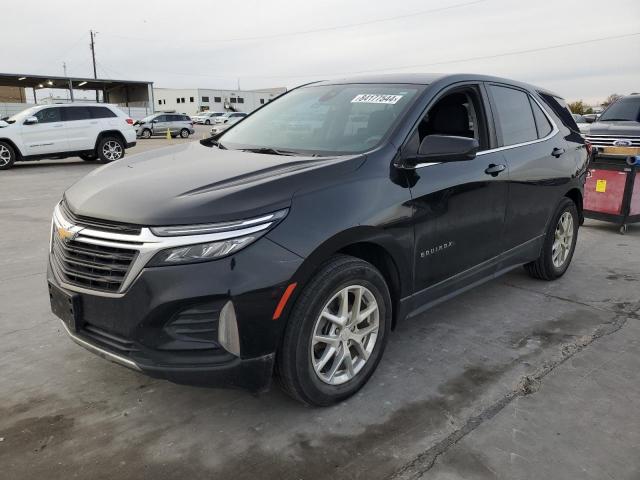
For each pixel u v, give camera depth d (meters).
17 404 2.90
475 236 3.66
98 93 54.34
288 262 2.46
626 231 7.26
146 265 2.36
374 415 2.81
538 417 2.80
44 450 2.52
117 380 3.15
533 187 4.24
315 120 3.63
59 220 2.83
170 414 2.82
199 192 2.56
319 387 2.75
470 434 2.65
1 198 9.57
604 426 2.73
